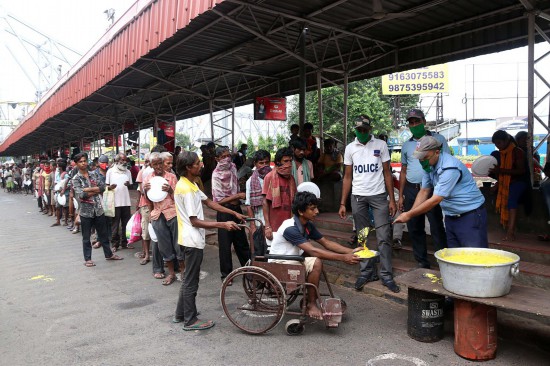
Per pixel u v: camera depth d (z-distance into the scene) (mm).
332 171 8109
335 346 3629
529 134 5750
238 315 4410
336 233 6684
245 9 7172
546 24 7605
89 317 4477
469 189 3773
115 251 7891
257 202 5309
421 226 4863
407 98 28750
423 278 3711
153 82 12828
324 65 11359
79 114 18234
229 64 11258
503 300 3039
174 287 5539
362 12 7379
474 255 3502
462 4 7176
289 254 4008
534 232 5379
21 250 8141
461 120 31844
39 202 14758
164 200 5613
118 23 8422
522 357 3344
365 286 5004
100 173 7922
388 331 3912
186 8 5664
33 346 3781
